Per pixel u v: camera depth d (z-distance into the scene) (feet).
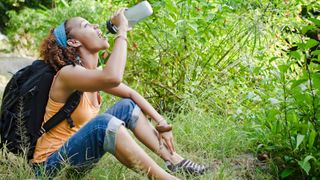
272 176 9.60
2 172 8.16
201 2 12.75
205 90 13.04
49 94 7.77
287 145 9.55
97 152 7.90
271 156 10.19
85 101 8.09
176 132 11.39
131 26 8.43
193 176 8.85
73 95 7.83
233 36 13.65
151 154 9.72
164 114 12.84
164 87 13.43
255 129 10.60
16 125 7.85
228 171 9.41
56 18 17.46
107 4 15.07
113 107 8.77
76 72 7.57
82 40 7.96
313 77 8.68
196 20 12.68
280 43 14.38
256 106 11.66
